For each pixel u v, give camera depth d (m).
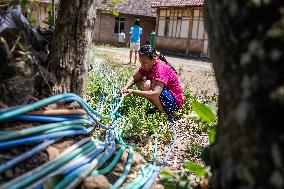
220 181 2.28
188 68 19.34
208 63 24.34
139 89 6.59
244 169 2.05
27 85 3.34
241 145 2.09
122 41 32.66
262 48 2.02
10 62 3.21
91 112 4.17
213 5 2.41
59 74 4.05
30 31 4.45
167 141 5.67
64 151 3.19
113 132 4.67
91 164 3.24
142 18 38.97
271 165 1.92
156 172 3.87
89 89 6.94
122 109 6.40
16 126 3.12
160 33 34.81
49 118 3.33
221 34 2.33
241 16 2.15
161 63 6.36
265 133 1.95
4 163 2.75
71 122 3.51
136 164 3.91
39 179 2.78
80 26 4.09
